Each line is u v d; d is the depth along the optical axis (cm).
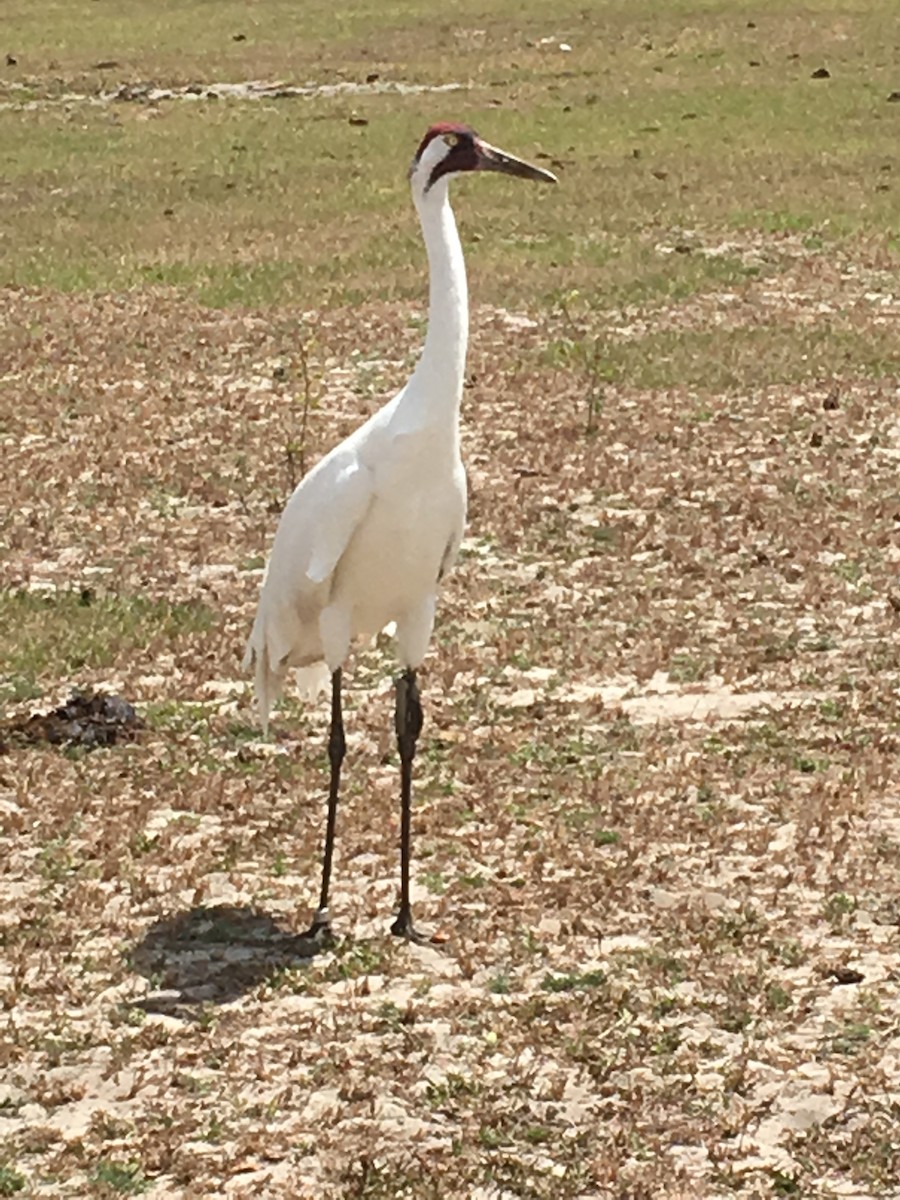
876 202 2228
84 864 809
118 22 3888
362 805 859
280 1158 609
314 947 742
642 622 1080
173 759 912
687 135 2673
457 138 747
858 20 3484
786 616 1092
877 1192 588
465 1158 604
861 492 1308
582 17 3678
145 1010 698
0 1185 593
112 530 1255
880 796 868
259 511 1291
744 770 891
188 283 1969
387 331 1741
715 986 705
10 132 2916
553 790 876
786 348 1669
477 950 735
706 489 1320
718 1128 619
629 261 1986
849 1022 681
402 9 3894
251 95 3169
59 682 1010
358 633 786
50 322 1814
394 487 738
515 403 1530
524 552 1205
